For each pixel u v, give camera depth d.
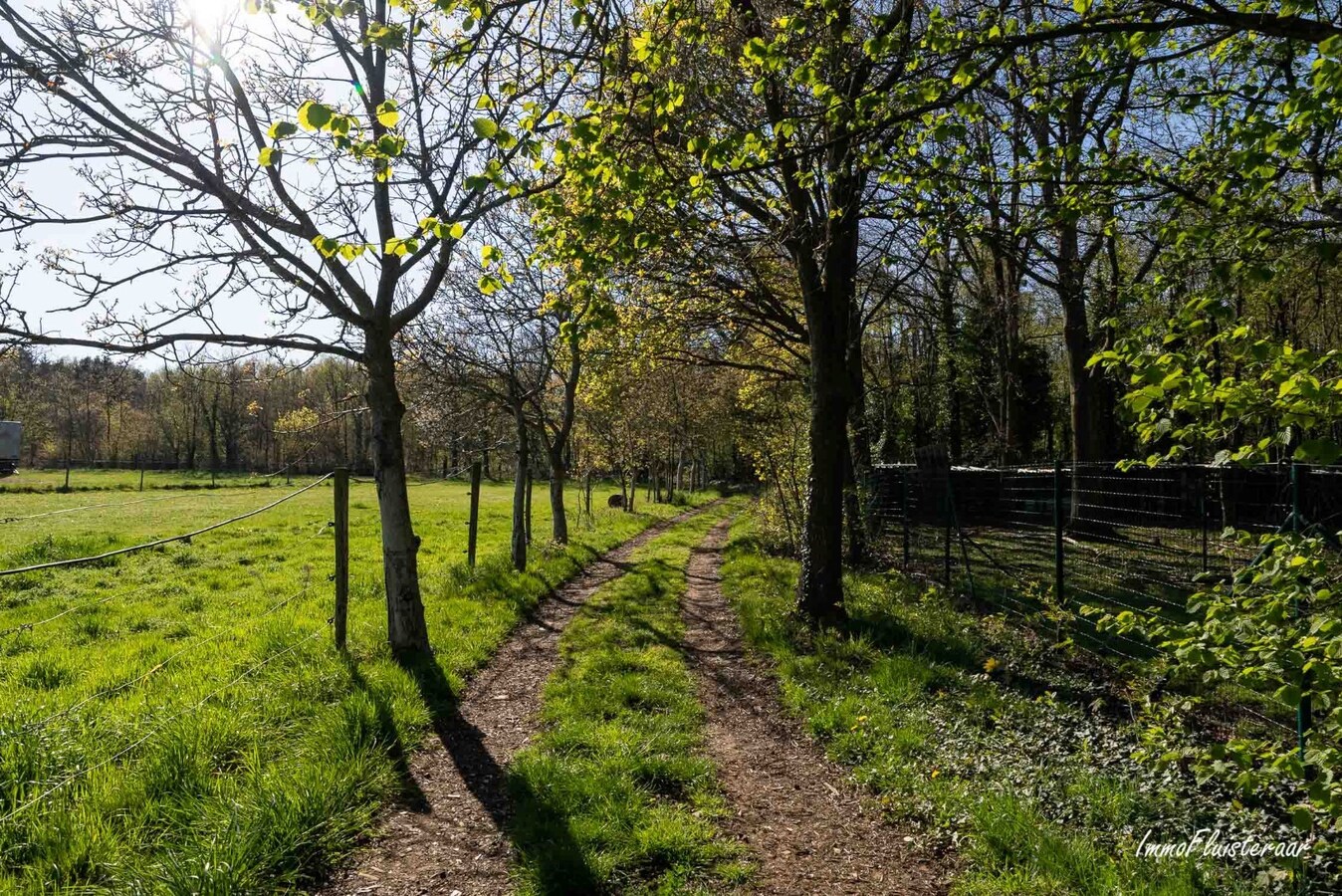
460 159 7.46
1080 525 17.36
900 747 5.70
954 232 8.05
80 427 60.94
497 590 11.48
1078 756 5.30
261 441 56.66
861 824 4.78
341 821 4.49
